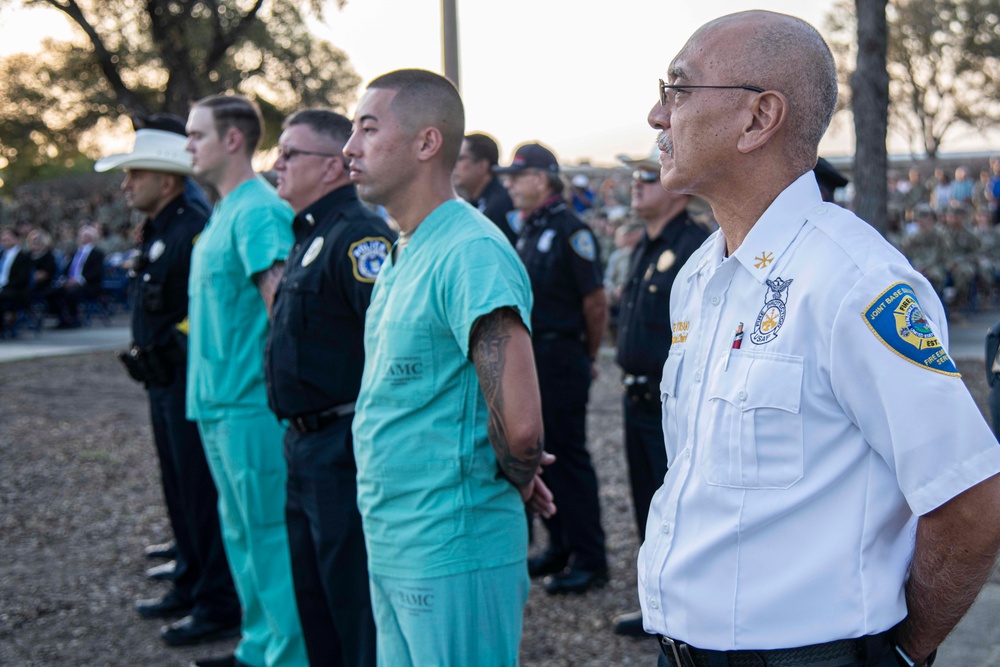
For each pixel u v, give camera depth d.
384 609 2.33
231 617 3.89
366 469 2.29
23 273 13.49
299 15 12.30
